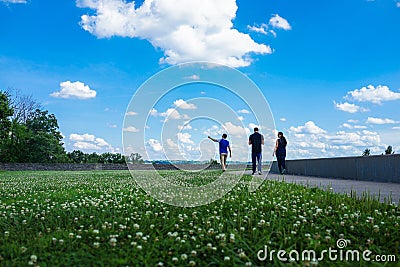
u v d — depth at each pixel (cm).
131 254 409
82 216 627
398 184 1441
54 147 7219
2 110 5769
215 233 491
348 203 751
